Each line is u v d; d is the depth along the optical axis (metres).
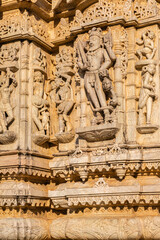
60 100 14.57
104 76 13.25
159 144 12.84
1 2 14.62
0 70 14.57
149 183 12.85
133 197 12.59
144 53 13.42
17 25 14.48
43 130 14.41
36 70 14.55
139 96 13.34
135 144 13.02
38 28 14.82
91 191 13.04
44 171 14.44
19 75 14.34
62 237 14.02
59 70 14.72
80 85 14.05
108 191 12.82
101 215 13.31
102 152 13.16
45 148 14.81
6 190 13.70
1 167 13.98
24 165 13.70
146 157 12.78
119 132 13.12
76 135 14.08
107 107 13.19
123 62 13.50
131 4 13.66
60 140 14.41
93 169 13.25
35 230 13.88
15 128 14.14
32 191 13.80
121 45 13.59
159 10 13.77
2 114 14.21
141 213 13.11
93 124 13.38
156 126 12.94
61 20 14.95
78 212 13.80
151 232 12.70
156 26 13.51
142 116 13.20
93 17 13.91
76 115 14.24
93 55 13.72
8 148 14.16
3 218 13.84
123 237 12.70
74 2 14.52
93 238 13.10
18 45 14.48
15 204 13.54
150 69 13.14
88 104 13.80
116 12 13.66
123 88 13.45
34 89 14.53
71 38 14.66
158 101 13.16
